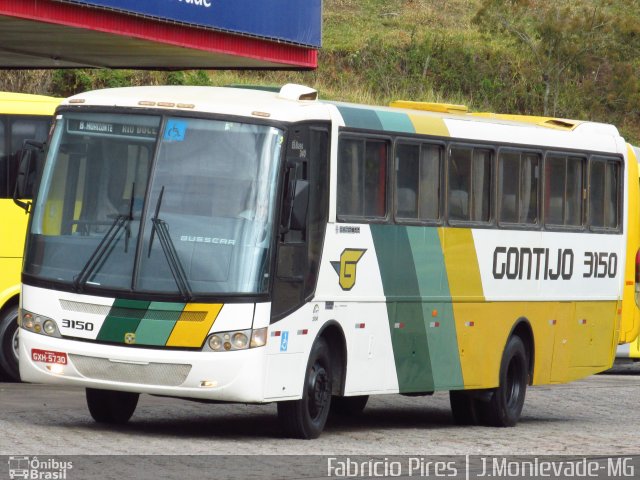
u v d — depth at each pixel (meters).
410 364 20.45
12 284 24.34
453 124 21.67
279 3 34.22
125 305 16.81
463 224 21.72
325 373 18.53
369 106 20.25
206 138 17.31
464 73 67.69
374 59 65.69
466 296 21.75
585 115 68.12
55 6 27.91
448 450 18.14
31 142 18.33
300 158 17.83
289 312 17.47
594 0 76.69
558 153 24.39
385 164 19.91
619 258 26.31
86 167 17.59
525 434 21.23
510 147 22.98
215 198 17.11
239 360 16.67
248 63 35.50
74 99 18.02
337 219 18.62
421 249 20.64
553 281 24.19
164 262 16.84
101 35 29.81
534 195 23.73
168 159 17.27
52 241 17.48
